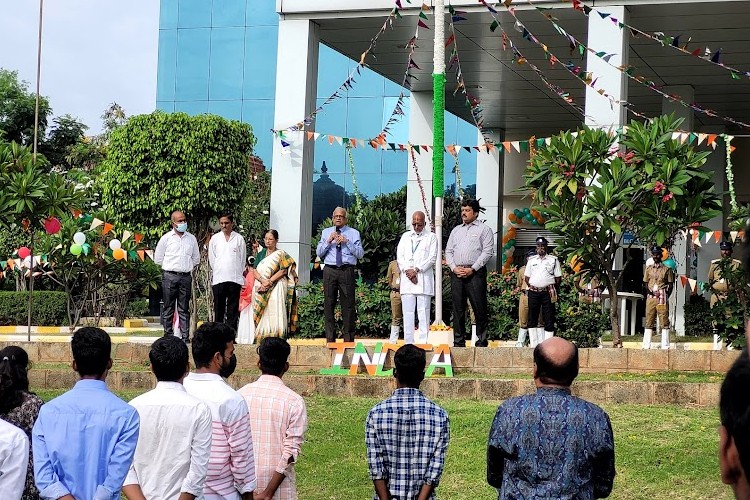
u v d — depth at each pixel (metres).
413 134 22.48
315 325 17.12
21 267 19.34
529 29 17.59
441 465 5.70
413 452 5.70
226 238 13.77
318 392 11.91
